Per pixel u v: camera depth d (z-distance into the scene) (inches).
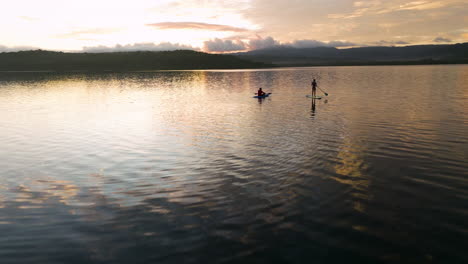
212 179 355.9
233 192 318.0
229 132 606.9
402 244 223.3
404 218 259.4
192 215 271.4
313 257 209.8
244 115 813.2
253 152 460.4
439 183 330.6
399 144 490.3
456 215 262.2
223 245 225.0
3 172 391.5
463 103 919.7
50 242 232.8
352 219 259.4
